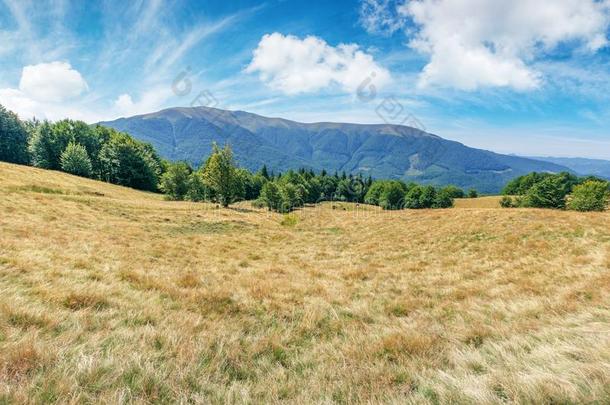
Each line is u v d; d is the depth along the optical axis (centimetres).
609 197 7206
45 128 8100
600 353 449
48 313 572
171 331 582
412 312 852
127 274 971
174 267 1273
